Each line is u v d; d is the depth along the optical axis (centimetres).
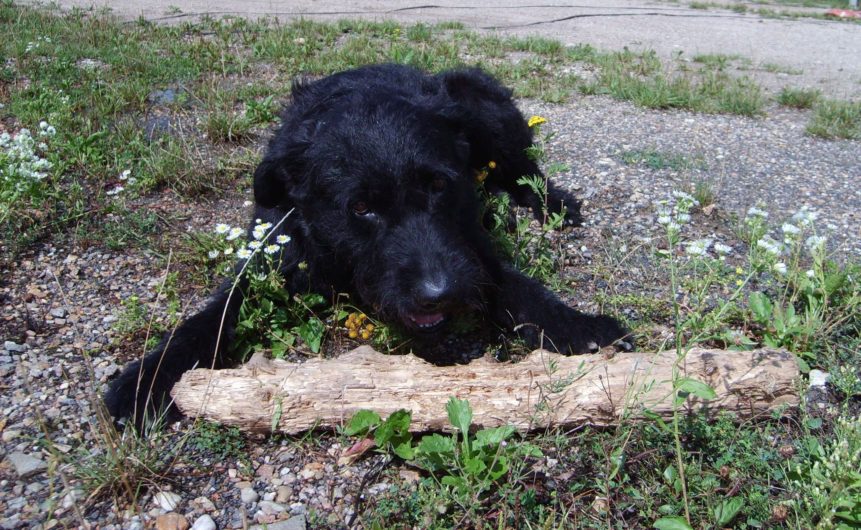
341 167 96
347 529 68
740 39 356
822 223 131
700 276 110
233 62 227
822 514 62
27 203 124
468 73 141
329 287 105
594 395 78
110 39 243
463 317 99
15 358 90
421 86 125
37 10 288
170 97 188
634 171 154
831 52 328
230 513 70
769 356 80
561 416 78
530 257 117
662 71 253
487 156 116
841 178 155
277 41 250
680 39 348
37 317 99
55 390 85
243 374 81
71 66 202
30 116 163
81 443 77
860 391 82
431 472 72
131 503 71
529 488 71
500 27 348
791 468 70
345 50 244
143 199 135
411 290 90
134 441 75
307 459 77
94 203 130
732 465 72
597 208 137
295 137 103
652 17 416
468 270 93
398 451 74
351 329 97
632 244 123
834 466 63
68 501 70
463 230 103
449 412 74
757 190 146
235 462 76
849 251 121
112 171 141
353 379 79
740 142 178
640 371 79
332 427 79
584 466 74
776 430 79
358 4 394
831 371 85
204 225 126
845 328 94
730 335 88
